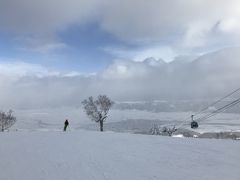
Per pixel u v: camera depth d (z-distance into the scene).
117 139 23.22
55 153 15.52
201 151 16.25
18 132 32.84
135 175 10.42
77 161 13.11
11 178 9.97
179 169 11.48
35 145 19.05
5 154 15.18
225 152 15.87
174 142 20.98
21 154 15.18
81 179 9.80
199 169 11.49
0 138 24.09
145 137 25.12
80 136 26.16
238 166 12.12
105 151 16.30
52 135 27.58
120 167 11.77
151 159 13.67
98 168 11.54
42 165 12.15
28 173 10.67
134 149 17.16
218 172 11.02
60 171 11.00
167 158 13.98
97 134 28.95
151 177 10.15
